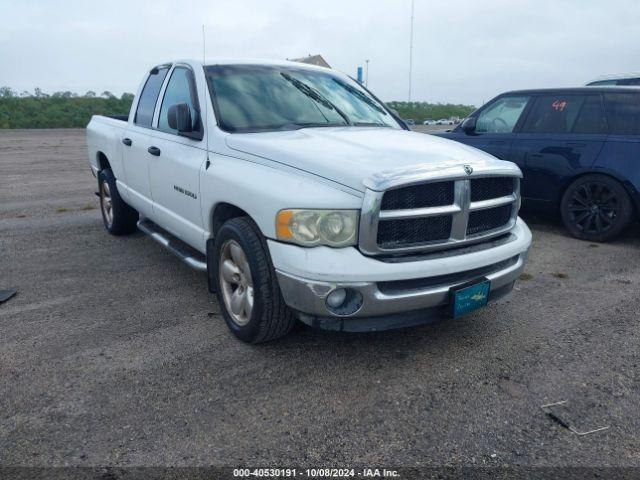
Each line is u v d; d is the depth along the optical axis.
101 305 4.31
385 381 3.19
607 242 6.28
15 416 2.81
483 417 2.84
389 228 3.00
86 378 3.18
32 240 6.27
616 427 2.77
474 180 3.27
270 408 2.90
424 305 3.09
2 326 3.89
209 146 3.93
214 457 2.52
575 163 6.27
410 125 5.20
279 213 3.05
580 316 4.16
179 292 4.61
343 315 2.99
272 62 4.80
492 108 7.30
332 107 4.50
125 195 5.75
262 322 3.35
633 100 6.03
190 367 3.32
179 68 4.72
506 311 4.25
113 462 2.47
